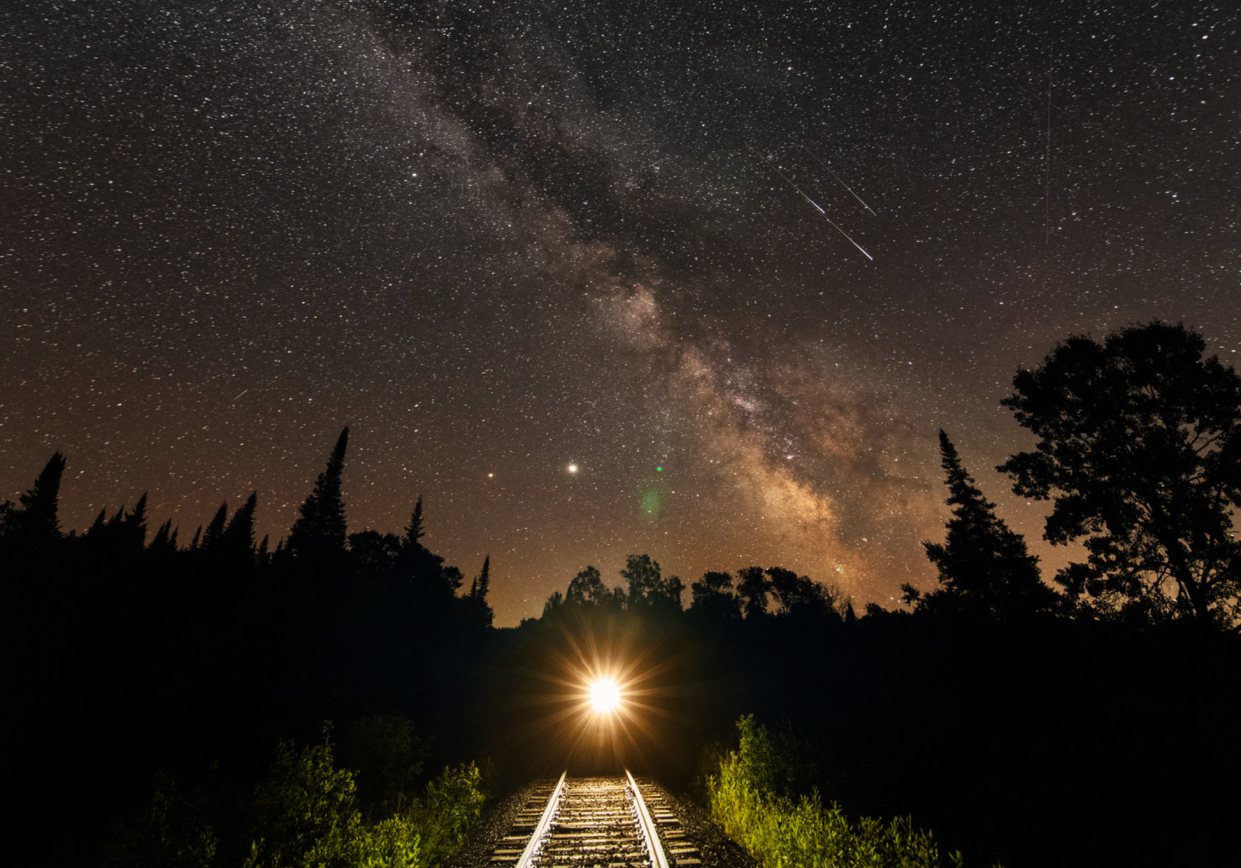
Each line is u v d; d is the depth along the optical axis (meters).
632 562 69.88
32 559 30.92
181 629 27.84
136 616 27.55
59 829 14.37
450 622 51.69
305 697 27.17
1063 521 17.38
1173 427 16.02
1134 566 16.31
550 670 45.94
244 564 43.88
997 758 13.01
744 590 71.69
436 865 7.47
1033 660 15.70
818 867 6.45
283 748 6.74
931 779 12.94
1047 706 14.27
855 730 19.62
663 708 34.00
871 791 11.74
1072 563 17.36
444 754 19.86
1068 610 16.94
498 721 30.22
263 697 25.91
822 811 8.13
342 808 6.97
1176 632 13.84
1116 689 13.28
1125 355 16.94
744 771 10.89
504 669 44.72
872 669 29.83
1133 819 9.70
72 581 28.44
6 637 21.81
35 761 16.80
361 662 33.66
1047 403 17.86
